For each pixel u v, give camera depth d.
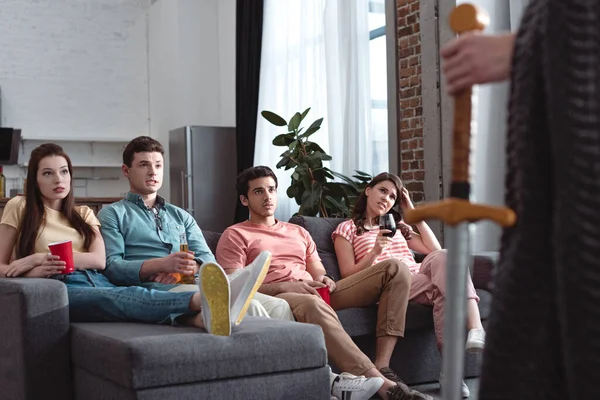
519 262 1.01
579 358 0.92
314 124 5.90
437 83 5.19
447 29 5.10
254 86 7.61
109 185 9.41
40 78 9.09
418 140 5.41
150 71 9.60
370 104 6.10
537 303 1.00
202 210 8.13
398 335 3.49
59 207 3.42
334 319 3.35
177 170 8.29
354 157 6.09
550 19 0.96
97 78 9.36
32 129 9.03
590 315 0.92
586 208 0.92
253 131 7.65
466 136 1.01
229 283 2.67
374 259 3.81
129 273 3.35
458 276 0.96
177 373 2.50
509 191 1.07
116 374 2.51
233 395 2.59
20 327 2.82
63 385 2.88
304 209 5.63
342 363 3.25
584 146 0.93
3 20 8.94
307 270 4.00
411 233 4.19
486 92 4.71
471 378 3.81
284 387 2.69
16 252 3.31
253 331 2.69
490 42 1.03
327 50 6.36
